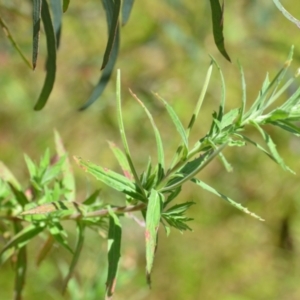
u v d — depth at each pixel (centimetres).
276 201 186
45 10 80
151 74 167
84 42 164
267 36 168
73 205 81
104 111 168
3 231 90
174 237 174
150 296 168
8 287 142
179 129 75
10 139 166
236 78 172
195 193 182
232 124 75
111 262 76
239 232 182
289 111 74
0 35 115
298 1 170
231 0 166
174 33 152
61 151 88
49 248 86
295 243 184
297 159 184
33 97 169
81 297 102
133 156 174
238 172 184
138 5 161
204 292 172
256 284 177
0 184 87
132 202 79
